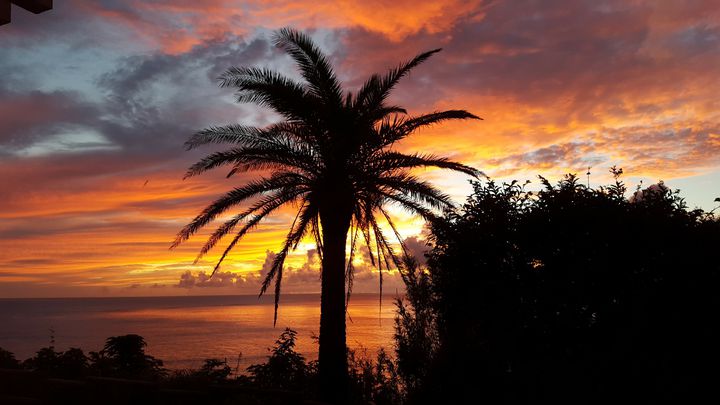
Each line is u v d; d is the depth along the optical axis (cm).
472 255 971
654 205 884
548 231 912
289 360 1372
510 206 984
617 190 925
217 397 971
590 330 855
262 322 16900
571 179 952
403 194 1393
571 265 883
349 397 1311
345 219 1392
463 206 1028
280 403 960
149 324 16438
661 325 818
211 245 1434
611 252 866
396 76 1454
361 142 1377
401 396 1227
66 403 841
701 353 798
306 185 1434
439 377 1027
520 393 914
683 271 827
